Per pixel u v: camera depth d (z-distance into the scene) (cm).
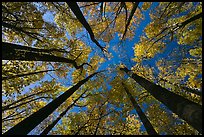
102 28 994
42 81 930
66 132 834
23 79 803
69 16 920
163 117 914
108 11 959
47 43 909
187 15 807
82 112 927
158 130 892
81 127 807
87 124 878
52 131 838
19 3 724
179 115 401
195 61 894
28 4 736
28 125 482
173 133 833
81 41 1101
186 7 787
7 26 662
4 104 789
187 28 829
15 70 709
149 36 845
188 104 394
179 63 898
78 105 991
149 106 969
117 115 936
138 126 919
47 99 889
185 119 373
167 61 912
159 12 784
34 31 855
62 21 955
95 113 924
